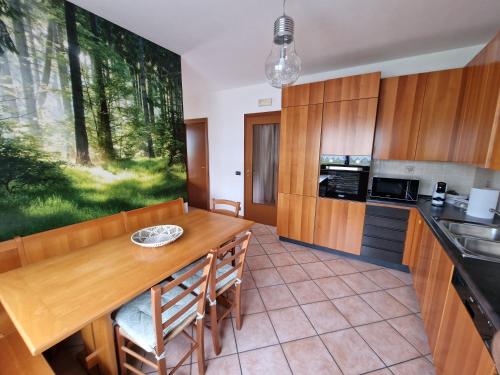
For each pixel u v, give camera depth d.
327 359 1.53
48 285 1.13
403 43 2.32
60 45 1.68
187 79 3.53
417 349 1.60
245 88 3.94
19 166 1.53
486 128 1.60
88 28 1.83
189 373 1.43
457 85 2.21
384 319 1.88
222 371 1.44
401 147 2.53
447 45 2.37
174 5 1.74
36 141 1.60
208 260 1.25
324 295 2.17
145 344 1.14
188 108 4.71
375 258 2.71
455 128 2.27
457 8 1.71
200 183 4.96
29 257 1.41
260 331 1.75
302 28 2.03
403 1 1.64
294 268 2.65
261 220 4.21
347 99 2.62
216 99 4.30
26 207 1.59
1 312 1.28
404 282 2.38
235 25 2.02
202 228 1.93
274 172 3.94
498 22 1.90
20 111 1.51
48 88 1.64
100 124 1.98
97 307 0.99
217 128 4.41
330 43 2.32
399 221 2.49
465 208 2.20
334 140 2.76
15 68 1.48
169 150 2.69
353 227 2.78
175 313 1.29
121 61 2.09
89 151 1.92
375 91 2.47
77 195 1.87
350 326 1.80
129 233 1.81
